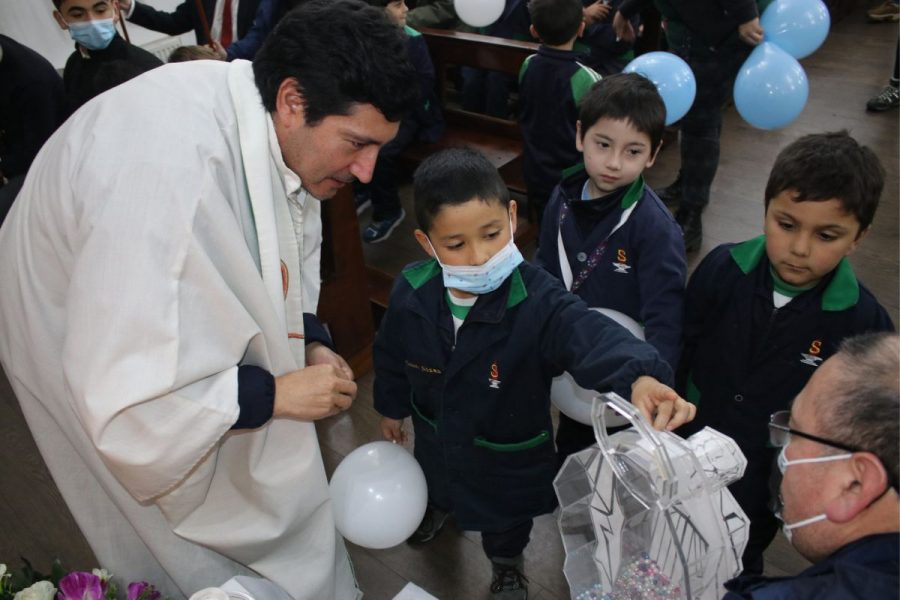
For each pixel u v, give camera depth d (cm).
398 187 355
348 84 91
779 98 210
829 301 117
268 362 107
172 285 88
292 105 96
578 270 158
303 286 136
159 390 88
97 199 88
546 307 117
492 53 290
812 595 61
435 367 127
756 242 126
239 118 101
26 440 224
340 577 151
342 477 138
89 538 133
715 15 237
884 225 282
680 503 79
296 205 117
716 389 134
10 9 296
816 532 69
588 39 327
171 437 93
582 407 146
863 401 63
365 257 302
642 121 142
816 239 109
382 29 92
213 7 313
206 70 106
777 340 123
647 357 101
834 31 495
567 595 162
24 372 115
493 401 125
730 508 87
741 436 133
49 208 97
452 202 106
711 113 257
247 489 122
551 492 140
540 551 172
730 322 128
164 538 123
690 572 81
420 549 176
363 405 223
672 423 91
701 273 135
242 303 102
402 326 130
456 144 317
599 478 91
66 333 90
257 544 125
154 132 93
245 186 104
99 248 86
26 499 203
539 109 247
